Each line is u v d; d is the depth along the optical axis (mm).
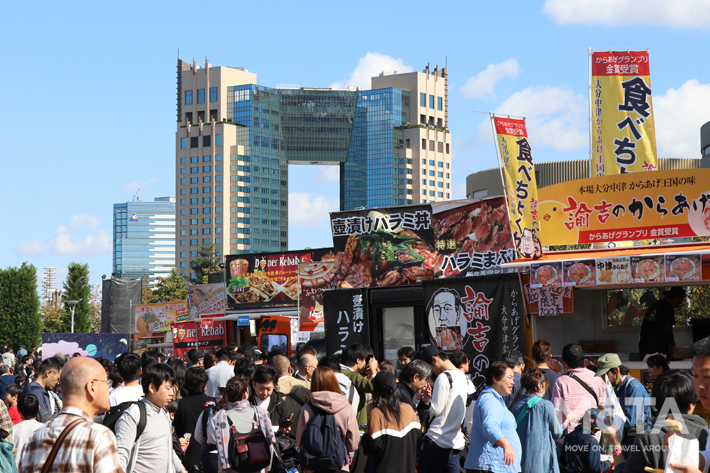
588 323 13000
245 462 6773
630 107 14234
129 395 8117
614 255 11547
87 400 4531
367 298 16266
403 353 10469
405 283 17109
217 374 10727
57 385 10523
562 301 12281
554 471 7160
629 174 12133
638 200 12039
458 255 16531
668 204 11828
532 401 7227
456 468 7980
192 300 34750
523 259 12414
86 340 30828
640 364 11141
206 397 8844
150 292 91188
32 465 4293
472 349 13328
